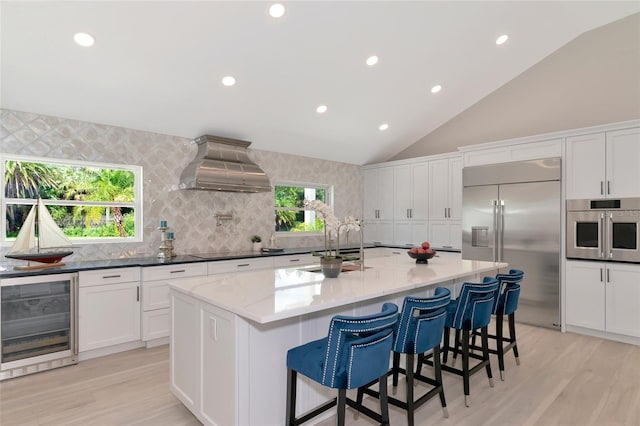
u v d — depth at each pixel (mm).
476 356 2912
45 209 3344
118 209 4105
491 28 3908
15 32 2674
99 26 2768
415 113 5289
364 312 2672
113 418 2342
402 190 6098
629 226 3734
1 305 2873
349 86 4266
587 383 2879
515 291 3076
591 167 3979
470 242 4922
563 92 4633
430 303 2113
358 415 2355
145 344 3646
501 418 2373
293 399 1944
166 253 4059
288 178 5609
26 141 3453
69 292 3188
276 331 2066
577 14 4125
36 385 2811
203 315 2135
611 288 3844
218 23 2986
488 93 5266
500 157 4707
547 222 4258
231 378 1891
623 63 4211
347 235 6555
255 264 4438
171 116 4027
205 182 4121
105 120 3824
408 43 3787
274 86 3947
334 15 3197
